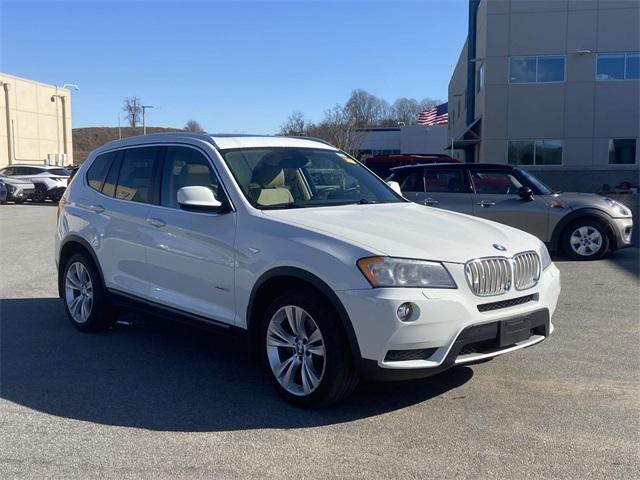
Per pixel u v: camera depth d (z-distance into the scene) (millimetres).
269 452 3879
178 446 3973
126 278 5973
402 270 4105
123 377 5270
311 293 4387
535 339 4688
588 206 10719
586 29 31828
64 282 6840
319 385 4340
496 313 4348
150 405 4656
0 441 4059
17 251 12617
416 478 3547
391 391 4883
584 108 32281
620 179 32281
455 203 11023
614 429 4160
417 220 4953
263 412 4508
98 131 110750
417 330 4047
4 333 6613
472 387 4941
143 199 5891
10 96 46469
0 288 8898
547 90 32531
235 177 5160
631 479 3508
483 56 34094
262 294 4727
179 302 5371
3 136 45844
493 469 3637
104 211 6242
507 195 10953
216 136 5664
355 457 3805
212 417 4426
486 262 4348
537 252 4840
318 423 4309
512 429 4180
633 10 31328
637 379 5086
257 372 5391
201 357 5809
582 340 6156
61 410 4566
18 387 5039
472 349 4352
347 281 4125
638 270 9859
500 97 33000
